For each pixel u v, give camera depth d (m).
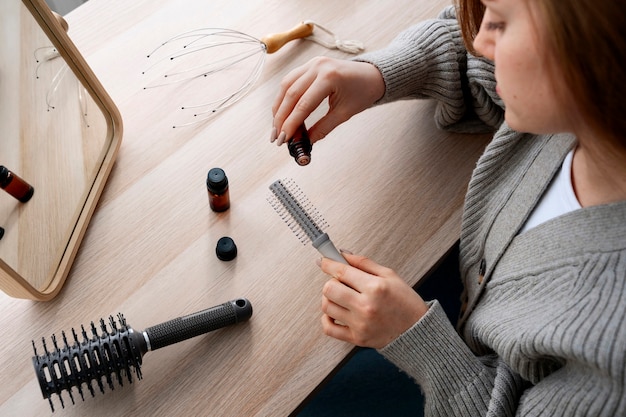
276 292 0.74
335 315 0.68
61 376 0.62
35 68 0.68
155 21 0.95
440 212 0.79
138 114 0.86
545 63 0.43
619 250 0.52
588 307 0.52
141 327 0.71
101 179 0.79
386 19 0.96
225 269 0.75
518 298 0.62
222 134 0.85
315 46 0.94
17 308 0.72
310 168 0.82
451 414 0.67
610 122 0.42
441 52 0.82
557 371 0.58
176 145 0.84
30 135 0.69
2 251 0.64
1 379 0.68
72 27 0.94
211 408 0.66
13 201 0.66
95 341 0.63
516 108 0.49
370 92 0.79
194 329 0.67
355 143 0.85
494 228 0.70
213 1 0.98
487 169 0.72
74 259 0.75
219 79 0.90
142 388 0.67
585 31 0.38
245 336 0.71
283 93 0.78
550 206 0.64
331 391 1.01
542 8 0.40
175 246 0.77
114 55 0.92
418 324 0.66
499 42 0.47
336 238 0.77
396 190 0.81
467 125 0.87
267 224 0.78
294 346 0.70
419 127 0.87
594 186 0.57
